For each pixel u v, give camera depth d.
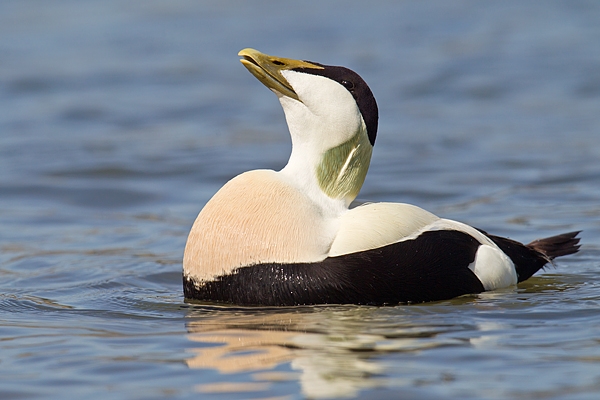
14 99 24.92
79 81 27.25
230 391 6.07
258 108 23.86
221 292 8.30
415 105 23.69
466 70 27.72
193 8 40.38
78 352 7.02
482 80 26.20
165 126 21.67
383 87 25.83
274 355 6.75
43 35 34.44
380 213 8.47
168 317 8.12
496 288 8.84
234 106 24.11
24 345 7.26
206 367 6.56
